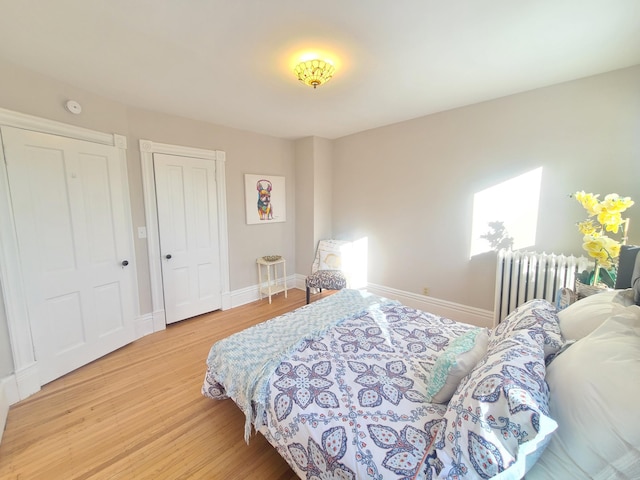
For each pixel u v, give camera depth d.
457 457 0.85
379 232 3.72
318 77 1.89
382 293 3.77
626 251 1.68
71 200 2.21
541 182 2.48
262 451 1.54
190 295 3.27
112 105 2.51
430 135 3.11
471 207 2.90
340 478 1.02
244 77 2.12
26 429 1.68
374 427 1.09
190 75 2.08
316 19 1.47
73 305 2.25
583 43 1.72
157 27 1.52
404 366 1.47
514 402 0.78
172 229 3.05
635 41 1.70
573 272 2.24
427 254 3.29
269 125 3.42
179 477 1.39
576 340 1.19
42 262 2.05
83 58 1.83
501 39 1.67
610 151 2.16
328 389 1.29
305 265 4.32
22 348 1.94
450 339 1.74
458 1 1.34
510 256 2.57
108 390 2.05
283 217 4.19
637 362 0.81
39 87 2.01
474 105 2.77
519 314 1.47
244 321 3.25
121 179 2.61
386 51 1.79
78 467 1.44
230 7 1.37
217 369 1.68
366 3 1.35
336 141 4.09
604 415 0.76
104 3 1.33
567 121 2.31
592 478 0.74
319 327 1.89
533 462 0.82
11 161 1.86
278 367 1.46
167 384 2.12
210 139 3.29
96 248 2.41
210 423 1.74
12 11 1.37
